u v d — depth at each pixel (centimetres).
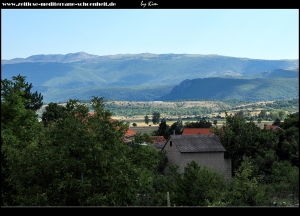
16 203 1466
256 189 1595
